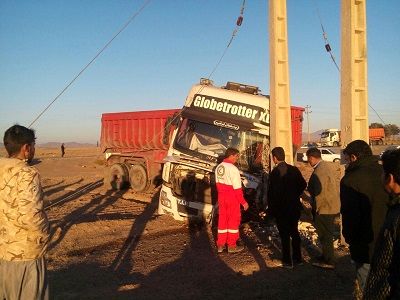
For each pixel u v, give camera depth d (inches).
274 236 398.9
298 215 312.3
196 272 307.4
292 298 261.9
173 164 447.2
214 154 430.9
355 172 183.8
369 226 179.5
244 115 434.0
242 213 437.1
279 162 312.3
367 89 363.6
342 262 323.9
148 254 354.3
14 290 156.2
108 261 335.0
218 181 356.5
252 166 425.4
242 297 263.0
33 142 166.1
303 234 398.0
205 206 430.6
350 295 265.0
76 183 925.2
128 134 751.1
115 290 272.5
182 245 380.5
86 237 406.6
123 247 378.9
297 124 618.2
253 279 293.1
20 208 153.0
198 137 441.4
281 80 428.1
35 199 155.6
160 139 687.1
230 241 352.5
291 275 300.2
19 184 154.4
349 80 356.5
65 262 333.1
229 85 472.4
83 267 319.0
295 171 309.9
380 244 117.3
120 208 595.2
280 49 427.2
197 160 430.3
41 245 159.0
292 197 308.0
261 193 422.3
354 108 358.6
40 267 161.3
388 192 124.0
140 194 701.9
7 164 157.3
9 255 155.2
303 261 325.7
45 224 159.8
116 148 795.4
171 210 449.4
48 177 1072.2
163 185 457.4
